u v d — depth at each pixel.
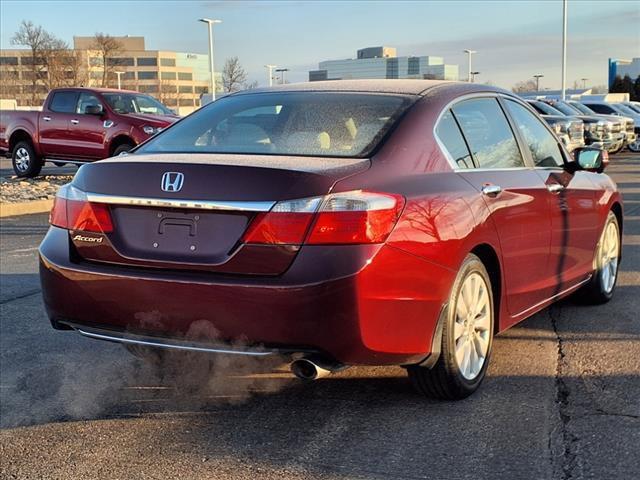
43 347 5.08
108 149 14.97
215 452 3.44
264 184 3.34
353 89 4.41
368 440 3.52
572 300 6.04
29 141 16.11
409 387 4.20
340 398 4.07
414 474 3.18
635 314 5.71
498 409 3.86
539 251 4.69
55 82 65.12
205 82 146.75
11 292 6.61
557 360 4.63
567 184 5.15
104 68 74.56
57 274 3.72
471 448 3.41
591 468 3.20
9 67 95.12
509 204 4.26
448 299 3.70
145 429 3.73
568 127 19.39
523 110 5.14
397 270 3.38
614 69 82.06
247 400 4.08
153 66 140.38
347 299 3.23
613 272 6.16
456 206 3.79
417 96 4.19
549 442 3.46
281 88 4.64
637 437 3.50
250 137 4.04
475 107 4.50
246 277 3.32
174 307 3.43
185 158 3.67
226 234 3.40
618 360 4.61
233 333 3.34
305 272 3.23
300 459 3.34
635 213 11.31
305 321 3.23
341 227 3.25
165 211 3.53
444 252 3.63
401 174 3.62
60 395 4.21
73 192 3.79
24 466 3.35
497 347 4.92
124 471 3.28
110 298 3.58
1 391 4.27
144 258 3.53
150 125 14.57
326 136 3.88
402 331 3.45
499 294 4.26
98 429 3.74
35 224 10.98
